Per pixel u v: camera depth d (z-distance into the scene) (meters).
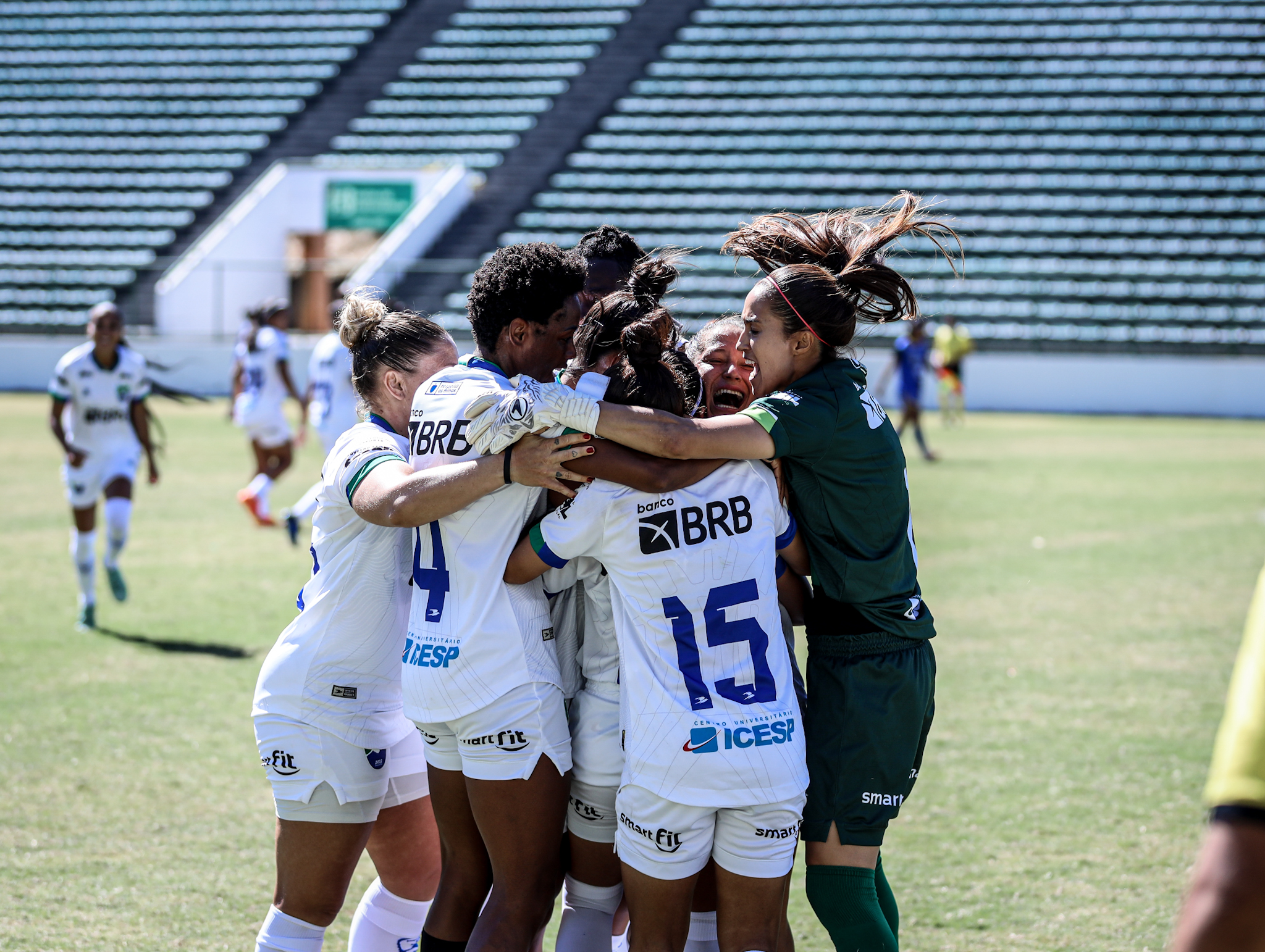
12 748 11.27
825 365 6.34
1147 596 18.09
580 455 5.76
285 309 24.75
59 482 29.53
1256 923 3.00
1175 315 56.84
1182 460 35.75
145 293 61.91
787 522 6.21
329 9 80.62
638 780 5.73
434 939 6.44
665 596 5.79
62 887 8.49
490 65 75.12
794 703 5.92
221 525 24.17
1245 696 3.21
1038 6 72.94
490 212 64.12
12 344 57.69
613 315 5.97
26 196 67.69
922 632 6.35
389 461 6.26
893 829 9.66
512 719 5.96
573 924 6.40
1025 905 8.31
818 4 75.69
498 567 6.05
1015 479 31.11
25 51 79.25
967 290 59.06
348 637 6.39
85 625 15.97
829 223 6.91
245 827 9.62
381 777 6.55
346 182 64.19
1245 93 66.00
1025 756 11.35
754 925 5.86
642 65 73.50
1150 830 9.61
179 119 73.06
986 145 64.88
